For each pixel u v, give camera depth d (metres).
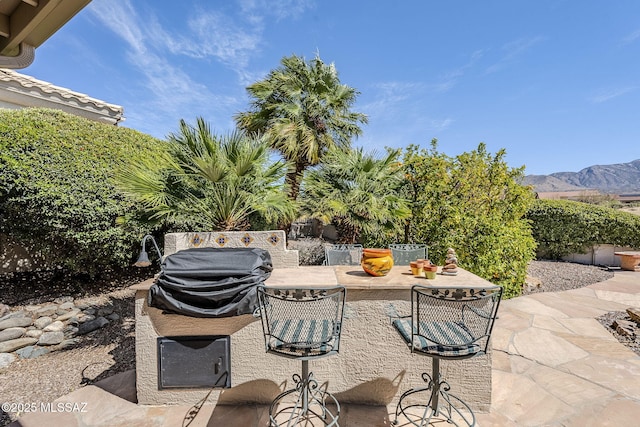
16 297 4.18
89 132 4.59
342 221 4.81
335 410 2.25
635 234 7.43
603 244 7.73
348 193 4.68
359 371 2.29
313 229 6.68
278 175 3.93
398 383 2.28
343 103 6.33
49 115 4.50
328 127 6.22
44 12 2.05
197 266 2.18
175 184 3.54
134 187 3.34
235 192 3.49
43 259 4.71
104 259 4.42
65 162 4.03
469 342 1.73
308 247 5.95
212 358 2.25
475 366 2.22
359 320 2.27
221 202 3.47
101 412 2.21
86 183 4.06
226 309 2.05
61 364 2.94
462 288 1.80
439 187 4.73
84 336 3.52
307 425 2.09
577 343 3.21
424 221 4.84
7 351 3.04
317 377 2.30
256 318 2.26
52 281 4.79
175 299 2.08
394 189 4.89
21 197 3.69
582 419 2.09
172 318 2.25
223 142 3.47
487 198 4.89
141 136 5.36
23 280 4.71
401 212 4.44
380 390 2.29
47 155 3.93
